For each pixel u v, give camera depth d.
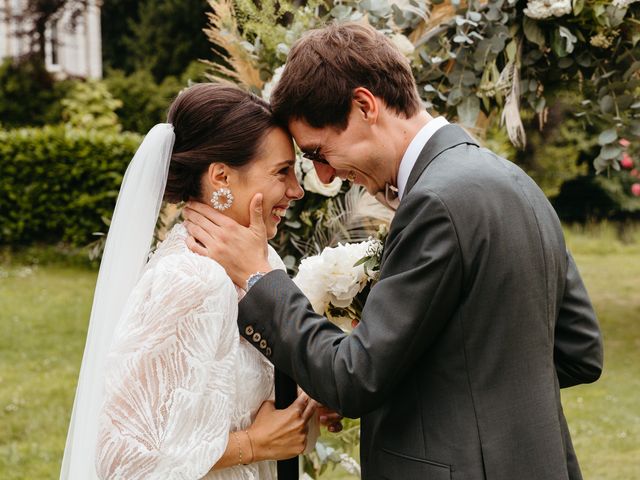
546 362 1.66
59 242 10.91
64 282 9.52
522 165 12.16
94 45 15.96
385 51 1.75
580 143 11.84
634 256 11.90
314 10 2.73
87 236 10.42
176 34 14.93
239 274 1.79
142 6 15.28
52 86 13.95
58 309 8.29
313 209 2.78
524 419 1.61
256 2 2.89
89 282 9.55
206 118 1.83
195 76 14.07
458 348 1.62
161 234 2.51
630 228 13.19
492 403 1.61
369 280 2.12
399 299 1.60
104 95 13.62
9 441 4.95
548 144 11.99
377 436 1.72
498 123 3.07
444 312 1.60
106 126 13.20
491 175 1.65
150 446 1.62
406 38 2.73
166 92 14.19
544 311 1.66
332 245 2.80
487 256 1.59
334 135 1.77
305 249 2.86
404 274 1.60
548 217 1.74
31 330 7.53
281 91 1.80
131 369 1.64
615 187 13.15
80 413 1.89
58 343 7.16
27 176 10.43
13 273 9.88
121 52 16.50
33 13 13.98
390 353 1.59
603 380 6.34
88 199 10.30
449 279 1.58
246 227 1.87
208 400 1.68
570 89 2.91
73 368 6.46
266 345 1.74
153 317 1.66
